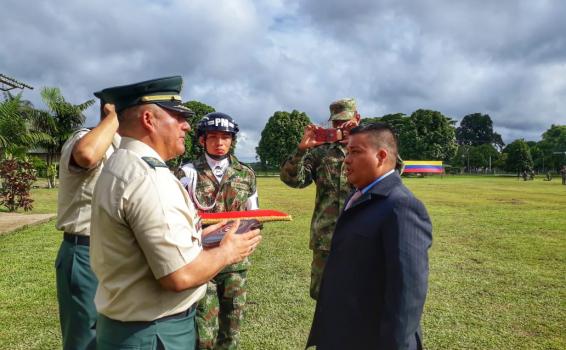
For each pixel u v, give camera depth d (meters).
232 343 3.44
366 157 2.30
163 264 1.65
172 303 1.80
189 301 1.87
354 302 2.17
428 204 17.50
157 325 1.78
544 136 109.00
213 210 3.51
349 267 2.21
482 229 10.65
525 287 5.71
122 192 1.69
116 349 1.78
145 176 1.71
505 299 5.22
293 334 4.18
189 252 1.71
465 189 28.92
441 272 6.46
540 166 91.62
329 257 2.38
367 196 2.24
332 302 2.26
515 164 74.19
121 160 1.77
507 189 29.20
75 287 2.70
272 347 3.89
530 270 6.60
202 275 1.73
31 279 5.86
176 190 1.79
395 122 74.38
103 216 1.72
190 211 1.84
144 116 1.87
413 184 36.72
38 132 25.45
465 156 94.06
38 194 21.31
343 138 3.59
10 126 18.62
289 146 65.12
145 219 1.66
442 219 12.59
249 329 4.28
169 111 1.92
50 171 26.27
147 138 1.89
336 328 2.22
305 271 6.50
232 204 3.58
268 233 9.83
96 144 2.59
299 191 25.11
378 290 2.14
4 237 8.98
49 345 3.86
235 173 3.65
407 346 1.97
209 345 3.28
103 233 1.74
